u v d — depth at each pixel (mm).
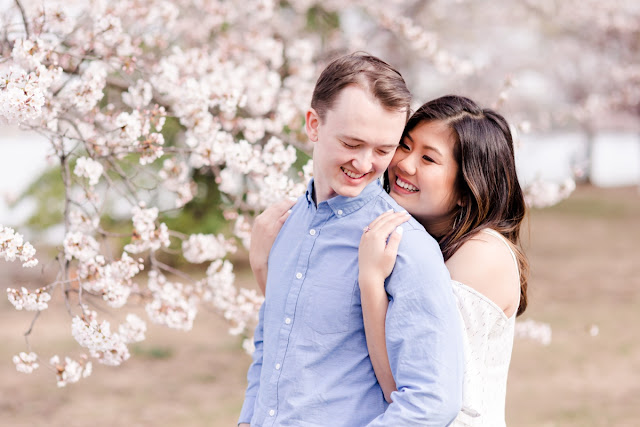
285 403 1578
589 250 12273
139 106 2727
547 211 17594
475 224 1823
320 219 1661
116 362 2430
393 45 9219
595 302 8508
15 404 5316
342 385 1544
